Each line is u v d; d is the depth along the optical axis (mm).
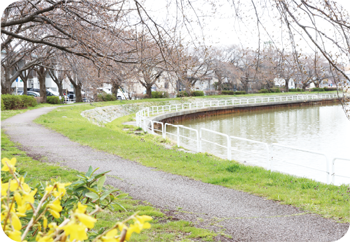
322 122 31484
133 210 5363
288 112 44875
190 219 5102
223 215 5297
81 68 9875
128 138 14117
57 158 9695
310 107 53031
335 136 22453
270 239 4312
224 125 30547
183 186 7102
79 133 14609
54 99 36625
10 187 1396
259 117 38562
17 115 21734
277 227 4766
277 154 15664
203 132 25359
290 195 6336
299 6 3977
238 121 34312
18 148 10922
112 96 39438
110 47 7090
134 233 4398
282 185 7203
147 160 9789
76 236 1042
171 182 7426
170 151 11508
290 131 25547
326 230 4617
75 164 9016
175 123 32750
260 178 7711
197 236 4344
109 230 1098
